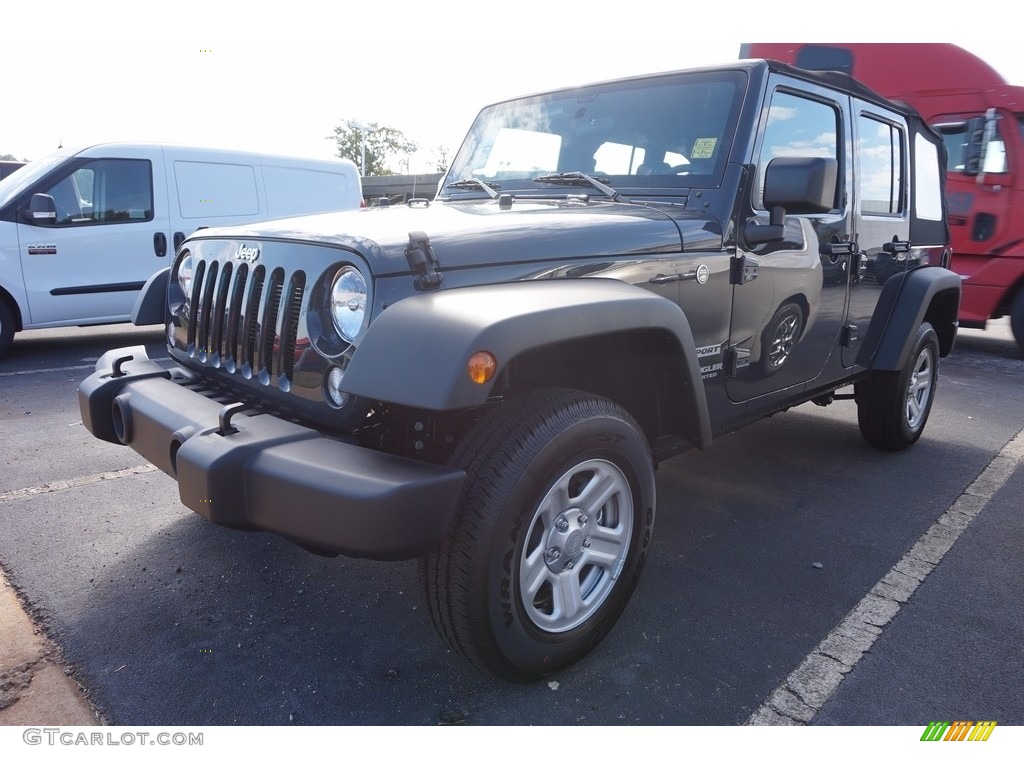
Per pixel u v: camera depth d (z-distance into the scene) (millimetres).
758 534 3279
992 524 3426
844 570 2959
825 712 2109
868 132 3633
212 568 2857
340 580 2789
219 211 7965
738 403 2951
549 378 2420
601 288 2143
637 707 2113
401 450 2131
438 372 1700
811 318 3291
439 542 1814
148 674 2229
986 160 8133
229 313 2363
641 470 2314
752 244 2783
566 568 2193
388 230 2109
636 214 2592
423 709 2092
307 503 1796
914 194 4219
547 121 3316
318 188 8812
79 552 2965
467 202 3139
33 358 6969
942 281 4164
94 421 2574
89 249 7160
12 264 6770
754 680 2248
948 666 2338
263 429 1980
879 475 4062
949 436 4883
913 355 4133
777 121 2914
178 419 2162
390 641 2414
